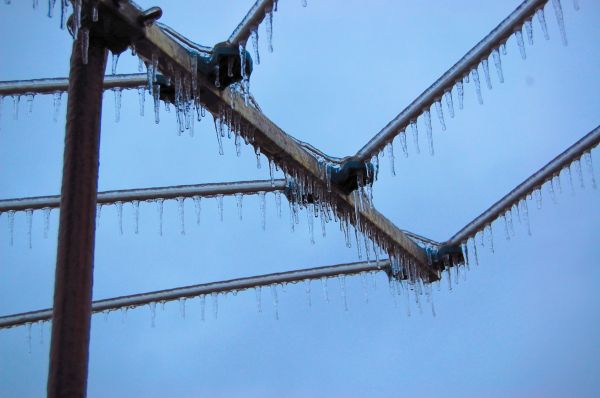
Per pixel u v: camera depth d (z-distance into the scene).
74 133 9.73
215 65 11.48
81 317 8.97
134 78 12.70
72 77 10.08
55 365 8.74
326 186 13.56
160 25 11.09
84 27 10.13
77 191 9.44
